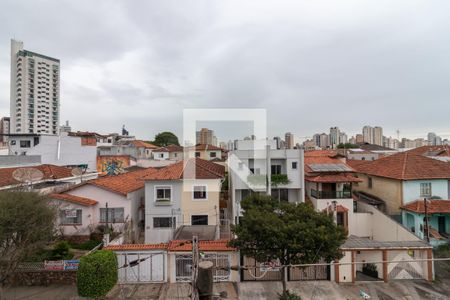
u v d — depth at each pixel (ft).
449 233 63.36
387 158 85.76
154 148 205.26
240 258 46.37
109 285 40.11
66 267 45.06
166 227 65.77
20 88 317.01
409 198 69.51
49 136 120.98
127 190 66.85
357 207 75.56
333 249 37.65
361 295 42.34
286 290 40.83
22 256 40.32
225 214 77.82
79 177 94.79
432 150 118.01
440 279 47.21
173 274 45.98
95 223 63.77
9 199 40.34
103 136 206.49
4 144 189.47
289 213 42.01
